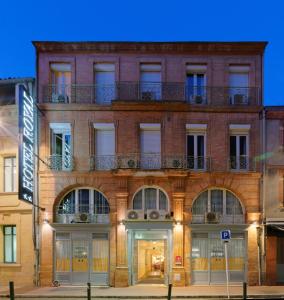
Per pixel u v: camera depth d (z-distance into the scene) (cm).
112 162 2303
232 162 2316
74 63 2347
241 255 2283
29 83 2355
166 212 2259
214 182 2292
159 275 2280
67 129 2330
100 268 2269
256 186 2300
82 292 2047
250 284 2250
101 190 2292
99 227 2273
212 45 2345
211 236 2284
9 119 2361
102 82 2366
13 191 2356
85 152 2306
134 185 2291
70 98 2327
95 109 2314
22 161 2042
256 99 2338
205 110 2312
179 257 2239
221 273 2270
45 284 2250
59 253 2281
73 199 2323
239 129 2320
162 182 2291
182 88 2333
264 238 2275
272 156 2320
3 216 2345
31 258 2294
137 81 2338
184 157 2295
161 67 2356
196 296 1912
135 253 2278
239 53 2362
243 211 2312
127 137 2306
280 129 2338
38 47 2344
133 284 2261
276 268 2281
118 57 2355
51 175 2286
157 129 2325
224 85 2344
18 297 1942
